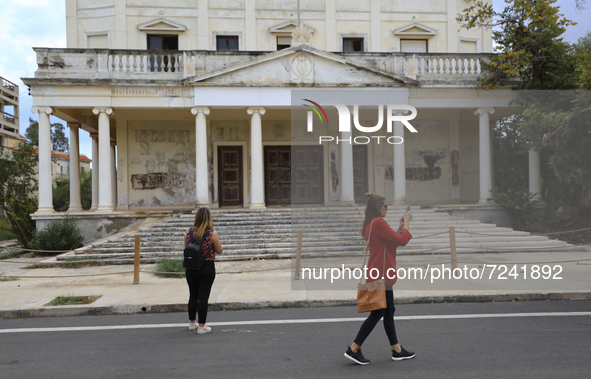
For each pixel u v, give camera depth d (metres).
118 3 20.14
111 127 21.12
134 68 17.14
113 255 13.05
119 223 16.45
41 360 5.09
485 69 17.20
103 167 16.59
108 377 4.50
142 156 20.06
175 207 19.98
